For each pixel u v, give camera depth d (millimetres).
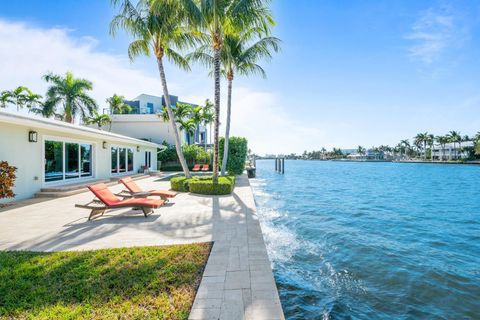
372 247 6914
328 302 4246
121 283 3436
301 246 6891
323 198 15750
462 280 5098
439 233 8484
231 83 15844
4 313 2824
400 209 12609
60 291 3262
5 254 4418
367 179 30984
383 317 3910
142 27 12664
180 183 12656
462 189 21203
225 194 11602
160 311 2822
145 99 43031
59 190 11328
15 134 9922
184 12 10781
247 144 21047
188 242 5113
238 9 10750
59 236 5527
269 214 10852
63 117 26219
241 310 2828
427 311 4082
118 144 18938
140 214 7609
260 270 3795
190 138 40594
